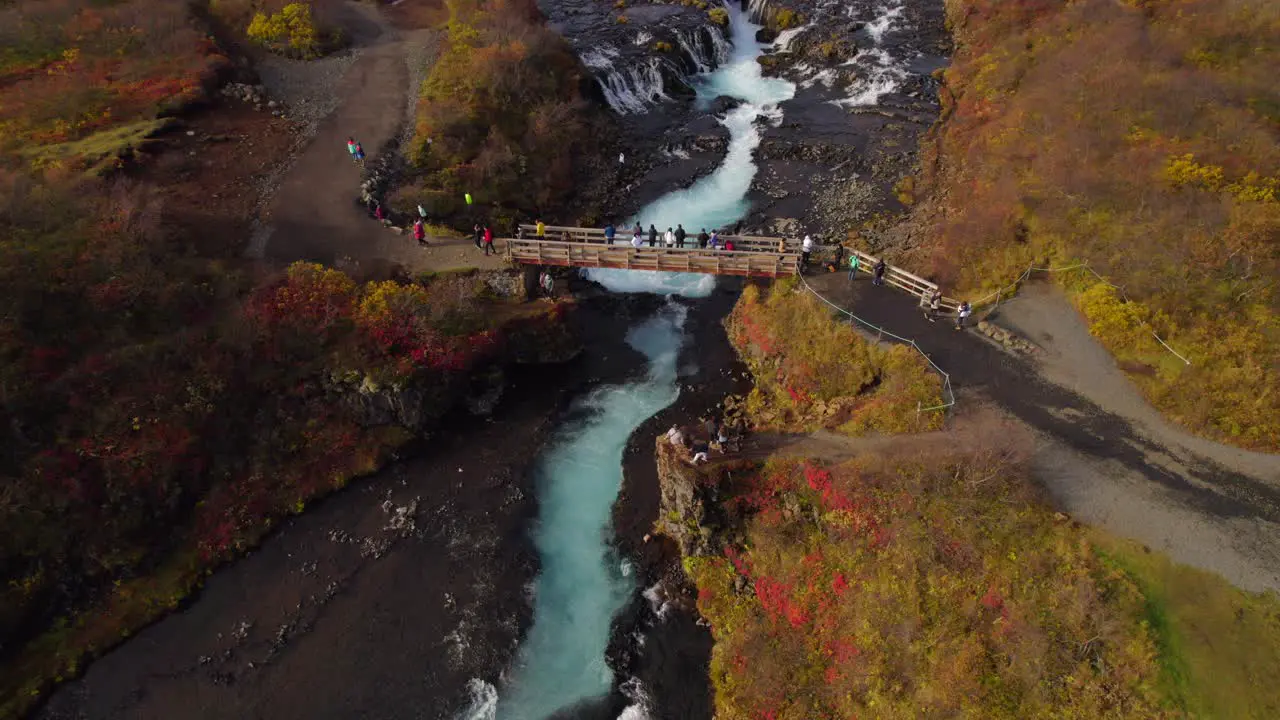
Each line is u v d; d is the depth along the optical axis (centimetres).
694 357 4272
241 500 3403
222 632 3022
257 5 6303
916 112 6009
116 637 2973
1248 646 2381
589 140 5828
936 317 3747
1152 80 4891
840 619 2753
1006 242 4081
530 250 4256
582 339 4394
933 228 4634
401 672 2895
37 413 3231
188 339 3597
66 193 3950
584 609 3112
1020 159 4738
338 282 3903
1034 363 3431
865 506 2902
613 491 3575
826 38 7100
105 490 3200
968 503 2817
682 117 6281
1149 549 2648
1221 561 2603
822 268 4159
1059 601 2512
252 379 3628
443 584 3192
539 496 3559
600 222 5162
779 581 2939
